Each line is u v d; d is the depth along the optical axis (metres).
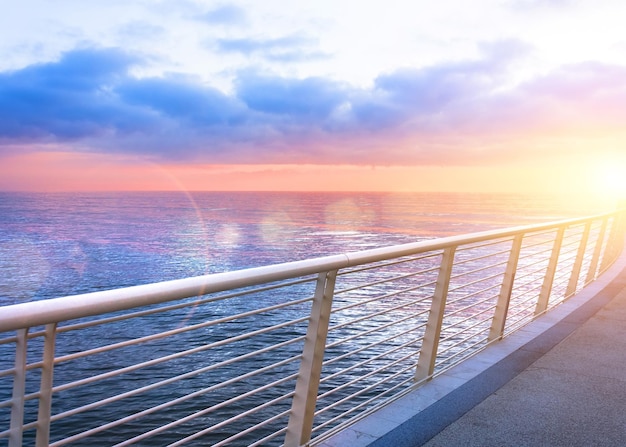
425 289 48.81
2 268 117.38
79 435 1.64
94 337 34.34
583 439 2.87
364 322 37.34
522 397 3.44
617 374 3.92
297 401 2.64
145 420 20.84
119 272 105.56
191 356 31.23
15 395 1.46
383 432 2.85
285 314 45.47
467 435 2.86
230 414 21.22
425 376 3.66
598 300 6.67
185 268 111.12
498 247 70.62
